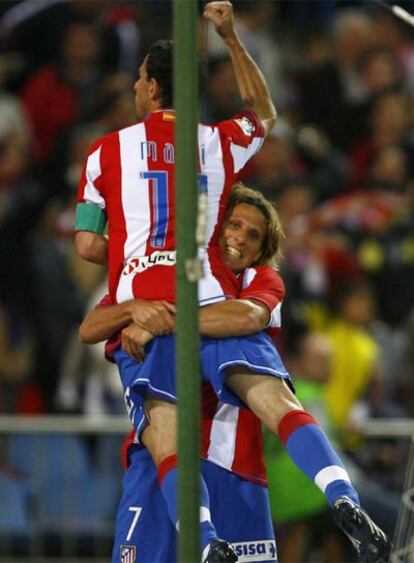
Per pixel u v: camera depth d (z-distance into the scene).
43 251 37.00
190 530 15.02
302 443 17.73
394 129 42.75
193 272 14.85
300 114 43.47
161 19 42.50
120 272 18.69
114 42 41.28
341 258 37.59
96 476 31.70
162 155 18.77
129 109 40.06
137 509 19.20
